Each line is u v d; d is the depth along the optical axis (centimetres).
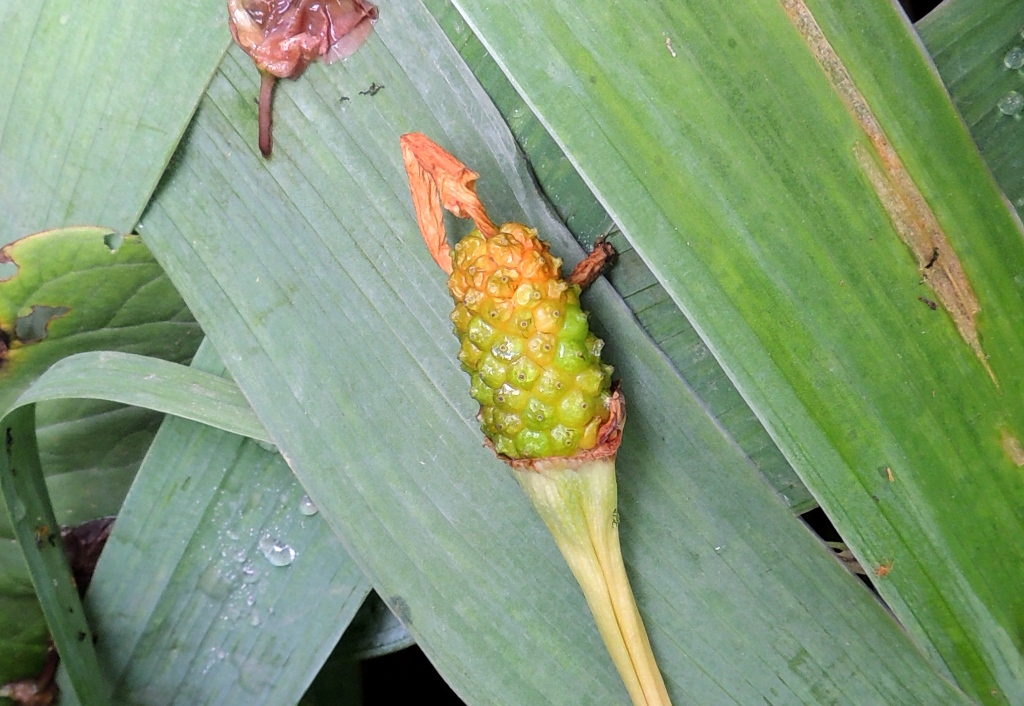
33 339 25
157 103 23
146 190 23
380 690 28
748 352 21
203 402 23
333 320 23
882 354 21
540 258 20
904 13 20
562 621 23
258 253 23
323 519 24
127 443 27
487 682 23
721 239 20
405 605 23
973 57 21
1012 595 21
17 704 24
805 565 23
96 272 24
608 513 21
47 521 24
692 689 23
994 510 21
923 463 21
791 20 20
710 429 23
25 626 25
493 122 22
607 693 23
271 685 24
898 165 20
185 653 24
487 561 23
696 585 23
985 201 20
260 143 23
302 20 22
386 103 23
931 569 21
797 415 21
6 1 22
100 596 24
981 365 21
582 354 20
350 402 23
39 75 23
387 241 23
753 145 20
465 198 20
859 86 20
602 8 20
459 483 23
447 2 22
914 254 20
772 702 23
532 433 20
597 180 20
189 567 24
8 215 25
